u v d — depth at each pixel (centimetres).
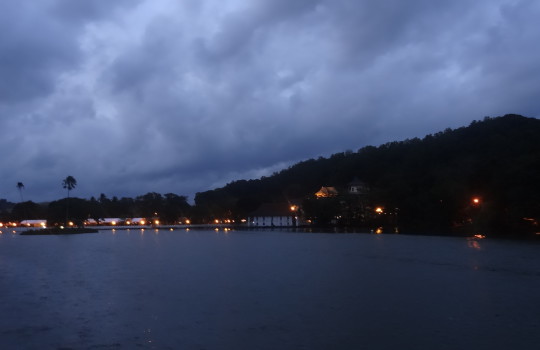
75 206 19150
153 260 5356
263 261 5000
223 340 2038
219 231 15525
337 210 15875
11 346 2005
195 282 3547
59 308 2692
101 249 7400
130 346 1978
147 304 2766
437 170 13375
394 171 17225
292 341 2011
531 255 5091
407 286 3225
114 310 2625
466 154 14625
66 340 2073
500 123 16388
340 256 5403
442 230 10638
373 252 5828
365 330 2148
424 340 1986
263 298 2880
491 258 4825
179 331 2183
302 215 17650
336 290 3111
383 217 13762
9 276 4075
